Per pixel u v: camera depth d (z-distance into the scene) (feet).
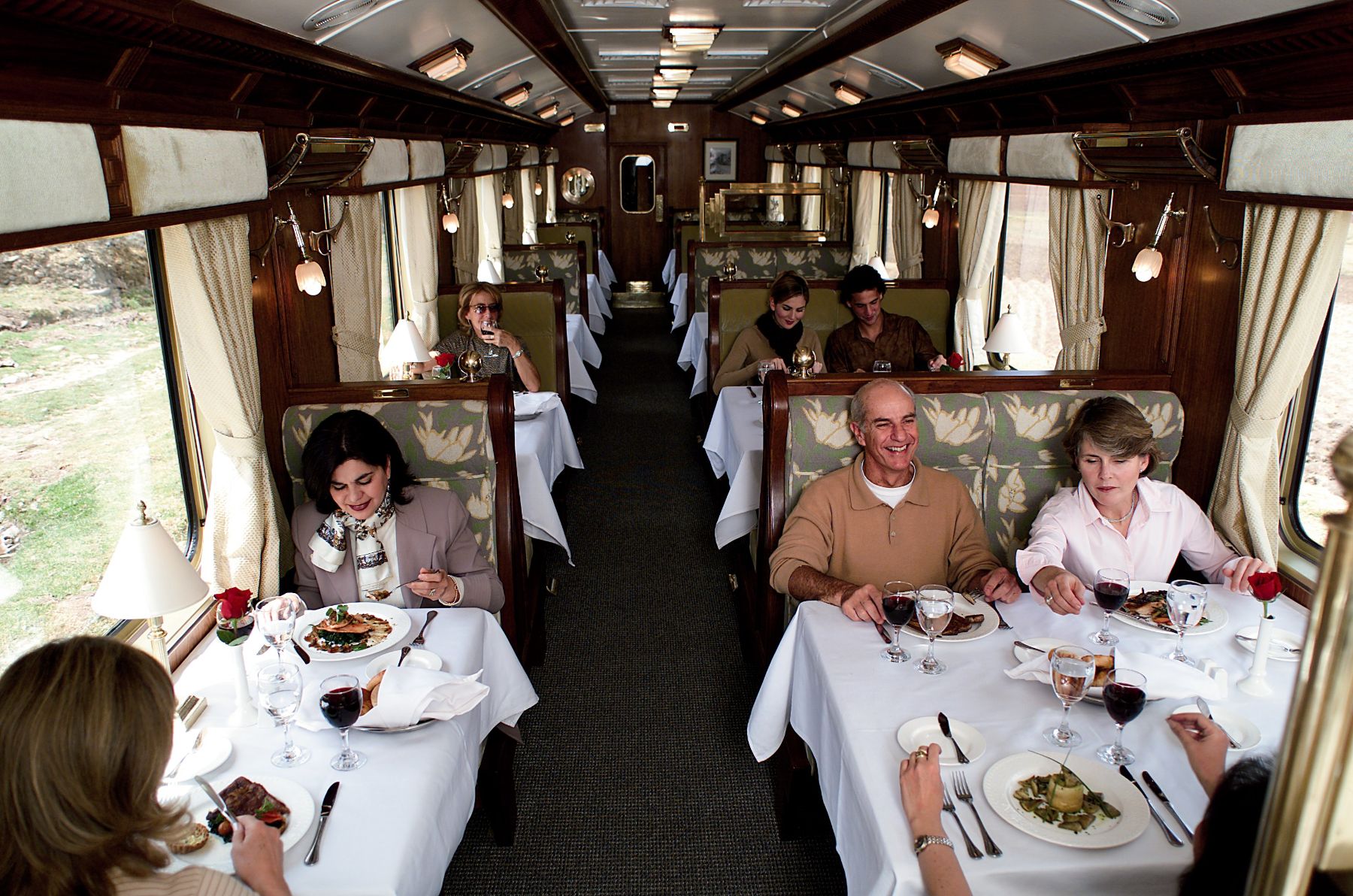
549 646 14.76
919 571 10.43
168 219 8.29
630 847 10.20
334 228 14.12
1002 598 9.46
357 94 13.51
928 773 6.44
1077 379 12.01
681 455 24.17
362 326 15.96
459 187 26.68
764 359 19.34
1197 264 11.82
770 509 11.44
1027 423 11.33
